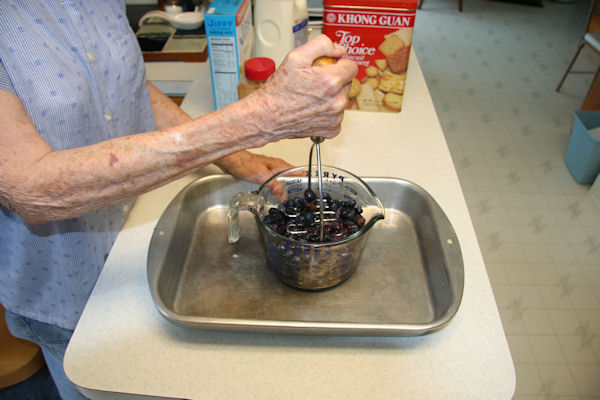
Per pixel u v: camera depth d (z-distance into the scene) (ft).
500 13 12.20
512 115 8.50
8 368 3.64
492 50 10.50
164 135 1.77
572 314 5.40
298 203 2.34
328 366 1.94
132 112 2.62
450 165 3.07
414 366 1.94
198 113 3.59
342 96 1.75
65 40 2.04
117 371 1.91
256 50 3.67
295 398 1.83
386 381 1.88
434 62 10.01
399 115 3.60
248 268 2.42
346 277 2.29
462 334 2.06
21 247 2.29
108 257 2.44
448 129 8.15
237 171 2.75
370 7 3.06
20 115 1.76
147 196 2.84
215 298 2.25
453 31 11.24
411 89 3.96
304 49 1.63
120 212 2.62
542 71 9.78
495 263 5.96
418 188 2.69
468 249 2.48
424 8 12.34
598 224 6.49
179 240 2.47
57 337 2.77
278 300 2.24
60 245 2.29
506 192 6.95
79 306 2.60
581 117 7.12
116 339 2.04
